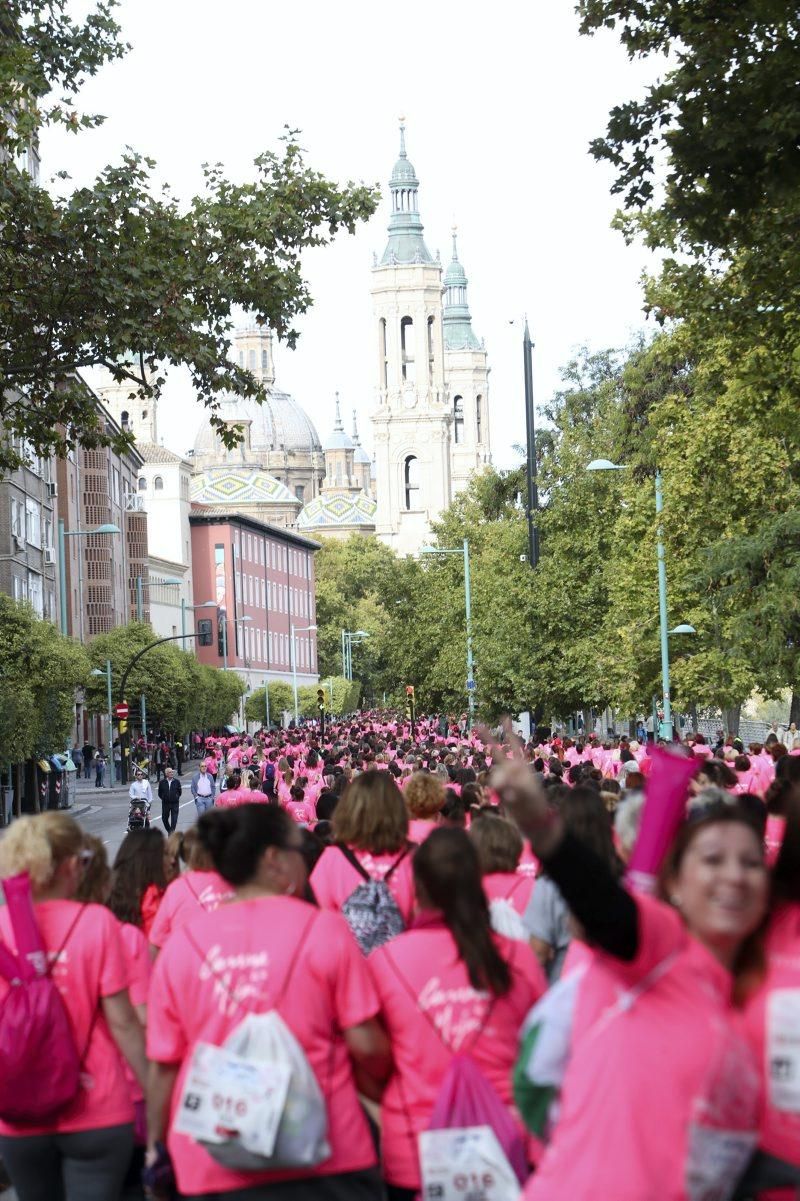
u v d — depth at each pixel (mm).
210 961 6109
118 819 57000
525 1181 6109
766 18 16188
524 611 53812
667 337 32344
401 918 8047
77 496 106188
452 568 82875
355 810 8867
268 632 174750
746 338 22375
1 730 52656
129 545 128375
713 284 22719
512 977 6391
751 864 5145
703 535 40281
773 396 22938
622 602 49188
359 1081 6391
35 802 59375
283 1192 6004
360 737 66500
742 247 20484
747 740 70562
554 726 68062
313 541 197250
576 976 5102
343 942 6188
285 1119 5906
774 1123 5445
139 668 94500
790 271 19406
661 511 40031
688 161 16891
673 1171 4711
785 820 5621
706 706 50281
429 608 82125
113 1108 6934
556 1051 5082
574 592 53906
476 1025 6312
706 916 5156
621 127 17797
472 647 67250
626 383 57500
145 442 158250
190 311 23609
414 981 6344
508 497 84125
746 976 5516
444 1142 6105
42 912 6984
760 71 16516
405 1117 6352
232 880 6309
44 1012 6742
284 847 6348
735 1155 4820
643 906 4832
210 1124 5918
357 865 8812
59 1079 6738
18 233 23891
